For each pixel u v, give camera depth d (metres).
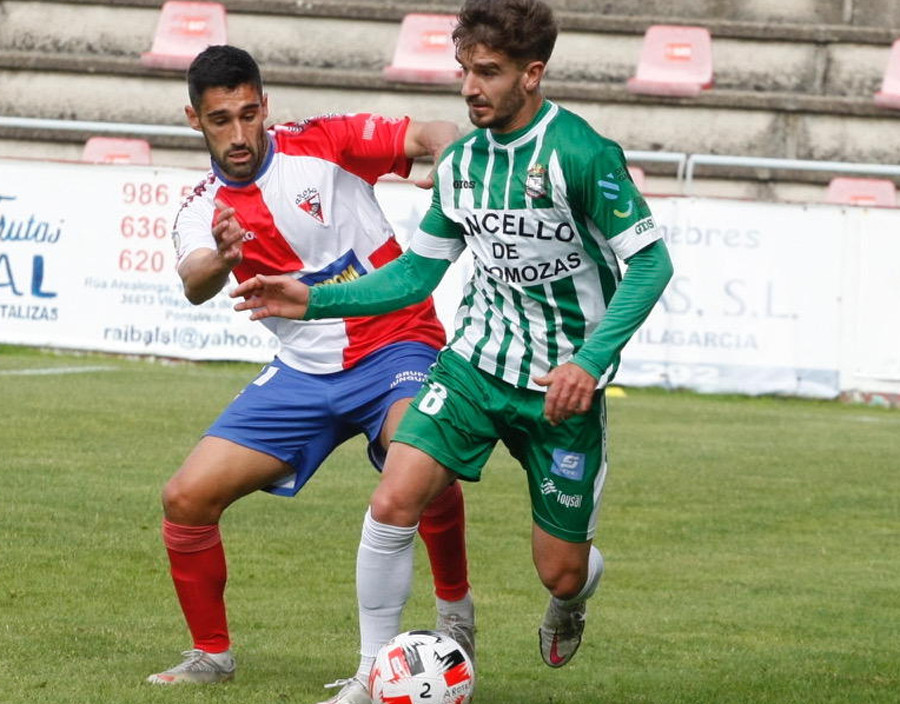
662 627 18.95
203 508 14.93
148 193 48.09
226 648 15.17
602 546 24.61
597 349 13.27
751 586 21.75
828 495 29.94
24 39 66.62
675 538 25.42
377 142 16.27
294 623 18.36
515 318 14.23
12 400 37.81
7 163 48.44
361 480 29.64
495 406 14.27
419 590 20.92
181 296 48.16
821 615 19.88
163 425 34.97
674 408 43.69
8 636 16.69
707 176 61.00
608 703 15.01
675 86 62.16
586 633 18.52
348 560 22.31
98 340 48.47
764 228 46.78
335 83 62.78
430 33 64.06
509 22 13.27
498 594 20.66
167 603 19.02
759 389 47.03
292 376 15.77
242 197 15.93
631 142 62.34
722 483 30.92
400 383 15.74
